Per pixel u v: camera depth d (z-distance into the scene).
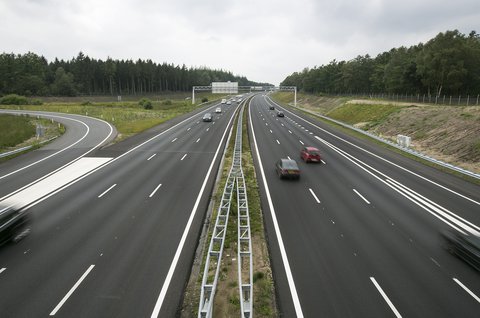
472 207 19.61
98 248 14.05
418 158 32.31
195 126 54.28
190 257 13.52
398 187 23.31
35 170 27.00
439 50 66.06
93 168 27.53
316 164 29.95
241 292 10.23
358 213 18.42
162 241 14.79
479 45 76.56
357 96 100.75
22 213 15.40
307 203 19.88
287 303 10.85
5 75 128.50
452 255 13.99
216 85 121.12
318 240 15.16
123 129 49.44
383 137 44.62
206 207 18.92
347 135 47.00
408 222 17.31
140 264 12.90
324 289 11.57
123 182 23.50
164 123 57.75
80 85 150.88
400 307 10.64
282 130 51.03
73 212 17.97
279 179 24.80
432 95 77.19
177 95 181.38
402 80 78.81
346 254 13.93
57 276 11.99
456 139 33.91
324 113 84.88
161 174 25.69
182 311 10.44
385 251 14.23
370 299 11.03
